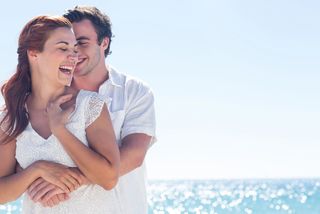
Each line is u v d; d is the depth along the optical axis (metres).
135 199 4.11
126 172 3.99
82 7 4.37
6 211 25.05
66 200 3.47
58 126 3.37
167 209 33.94
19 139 3.55
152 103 4.36
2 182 3.52
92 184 3.53
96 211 3.53
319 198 44.56
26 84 3.60
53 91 3.54
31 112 3.59
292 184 101.62
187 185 102.12
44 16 3.53
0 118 3.62
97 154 3.41
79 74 4.29
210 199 44.91
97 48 4.31
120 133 4.22
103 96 3.55
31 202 3.57
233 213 31.27
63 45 3.48
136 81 4.39
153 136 4.31
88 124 3.46
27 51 3.56
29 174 3.44
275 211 31.94
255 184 107.19
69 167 3.45
